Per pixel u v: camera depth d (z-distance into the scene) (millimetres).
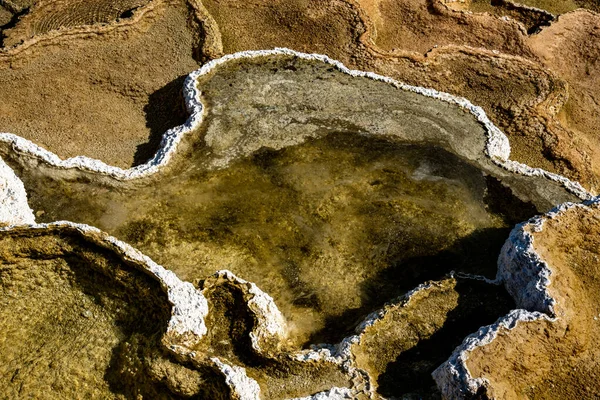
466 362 9953
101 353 10867
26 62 17641
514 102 17828
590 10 21875
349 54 18547
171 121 16750
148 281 11008
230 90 16359
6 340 11156
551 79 18297
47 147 16016
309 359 10367
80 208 13570
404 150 15375
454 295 11742
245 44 19141
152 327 10766
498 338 10258
